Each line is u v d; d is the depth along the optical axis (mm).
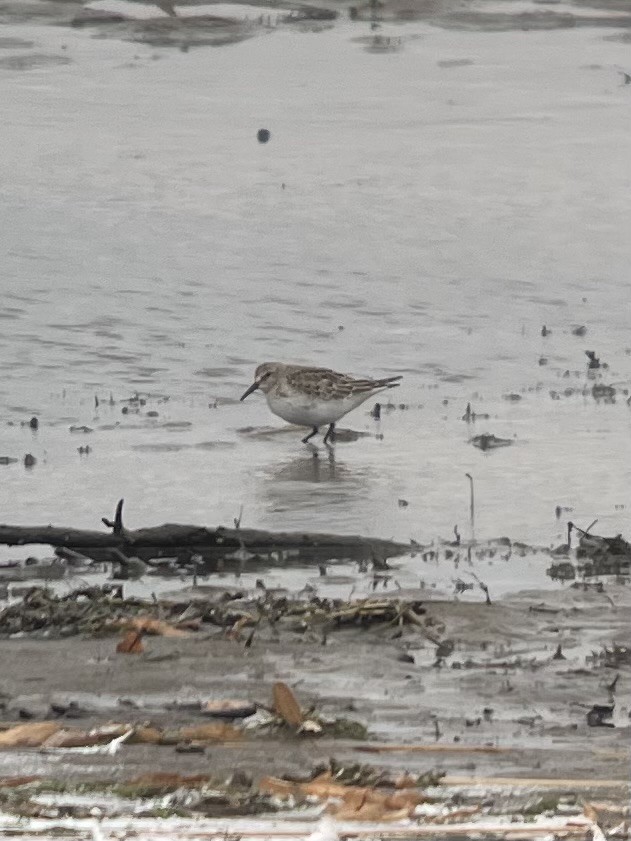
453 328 22344
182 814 7637
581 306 23359
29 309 21938
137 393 19641
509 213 27062
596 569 13203
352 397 18188
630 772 8430
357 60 36375
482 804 7887
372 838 7375
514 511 15281
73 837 7305
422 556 13672
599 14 40844
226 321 22094
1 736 8828
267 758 8617
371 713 9484
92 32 37031
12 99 32438
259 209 26719
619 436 18172
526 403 19547
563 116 32781
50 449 17375
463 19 39969
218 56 36156
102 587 12500
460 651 10805
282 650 10664
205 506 15492
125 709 9477
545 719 9414
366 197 27594
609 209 27359
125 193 27234
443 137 31156
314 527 14773
